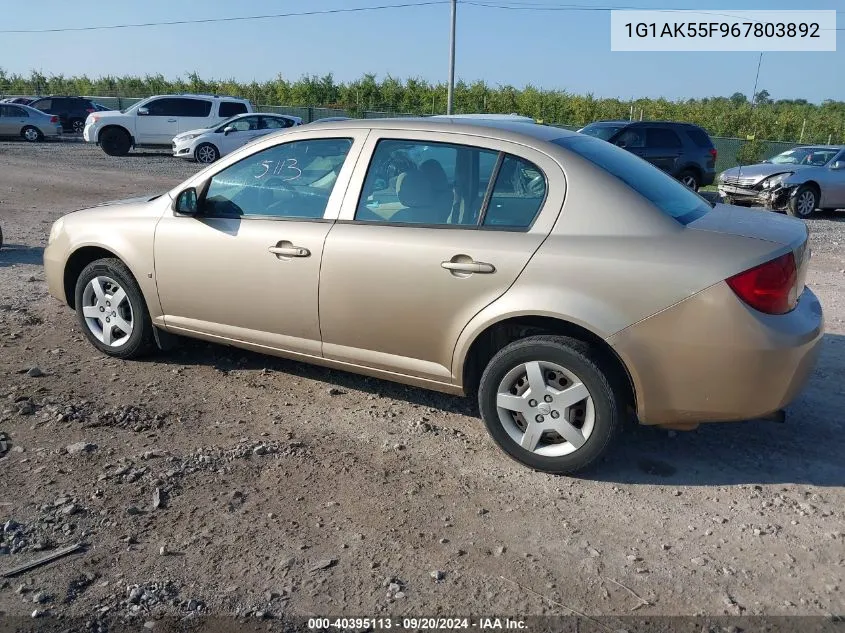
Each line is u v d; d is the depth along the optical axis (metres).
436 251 3.92
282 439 4.18
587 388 3.67
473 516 3.47
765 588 3.00
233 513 3.44
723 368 3.46
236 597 2.88
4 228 10.98
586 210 3.71
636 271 3.52
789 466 4.01
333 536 3.28
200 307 4.82
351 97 45.09
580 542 3.29
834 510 3.58
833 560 3.19
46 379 4.94
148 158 24.75
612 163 4.00
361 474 3.83
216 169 4.77
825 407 4.78
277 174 4.57
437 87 43.09
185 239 4.77
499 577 3.04
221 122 25.08
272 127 24.39
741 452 4.17
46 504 3.45
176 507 3.47
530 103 40.09
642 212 3.66
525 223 3.82
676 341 3.49
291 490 3.66
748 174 15.68
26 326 6.08
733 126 34.62
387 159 4.23
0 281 7.65
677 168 17.20
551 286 3.66
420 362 4.14
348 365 4.41
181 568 3.04
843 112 38.88
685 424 3.69
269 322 4.57
